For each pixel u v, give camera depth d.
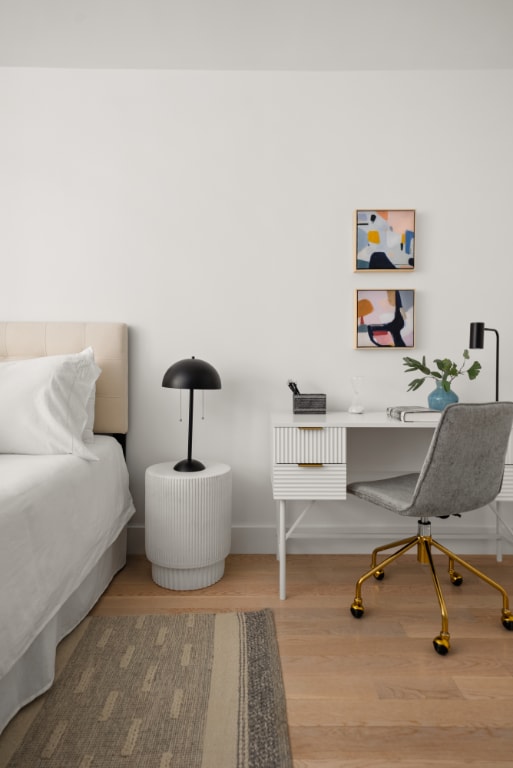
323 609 2.01
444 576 2.32
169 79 2.54
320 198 2.56
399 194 2.55
